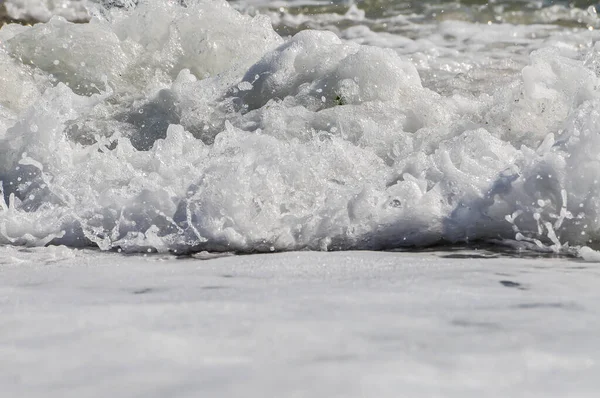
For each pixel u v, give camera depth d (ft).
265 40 55.21
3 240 33.17
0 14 72.28
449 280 23.25
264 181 32.17
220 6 56.49
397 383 13.05
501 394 12.64
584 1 78.59
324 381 13.12
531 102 38.32
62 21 55.93
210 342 15.67
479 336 16.22
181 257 29.78
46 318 17.99
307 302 19.67
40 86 52.60
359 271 24.95
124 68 53.93
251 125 41.98
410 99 42.19
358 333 16.43
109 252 31.14
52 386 13.30
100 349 15.26
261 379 13.26
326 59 45.60
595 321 17.70
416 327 16.98
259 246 30.91
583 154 30.45
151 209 32.55
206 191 32.22
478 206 30.94
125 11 59.21
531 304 19.58
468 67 57.52
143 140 43.88
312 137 38.50
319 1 78.13
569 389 12.88
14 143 39.24
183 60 54.60
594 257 27.48
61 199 35.12
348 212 31.32
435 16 74.08
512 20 73.41
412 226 30.78
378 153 37.52
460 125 38.37
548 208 30.25
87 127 44.11
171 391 12.84
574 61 40.06
